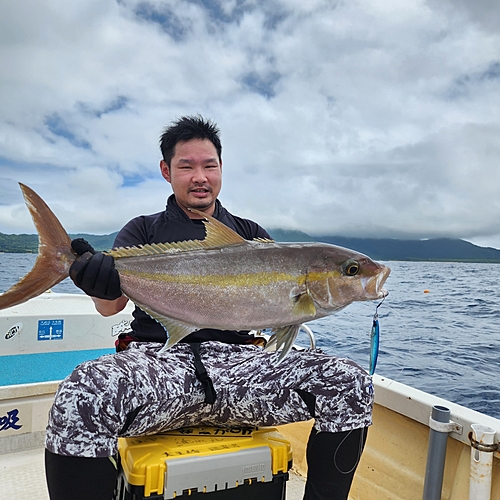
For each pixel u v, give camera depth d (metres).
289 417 2.25
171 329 2.20
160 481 1.89
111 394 1.89
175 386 2.12
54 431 1.84
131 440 2.13
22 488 2.84
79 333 5.40
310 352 2.50
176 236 2.73
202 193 2.74
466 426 2.32
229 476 2.01
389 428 2.81
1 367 4.77
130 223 2.86
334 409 2.15
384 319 16.75
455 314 19.67
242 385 2.24
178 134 2.74
